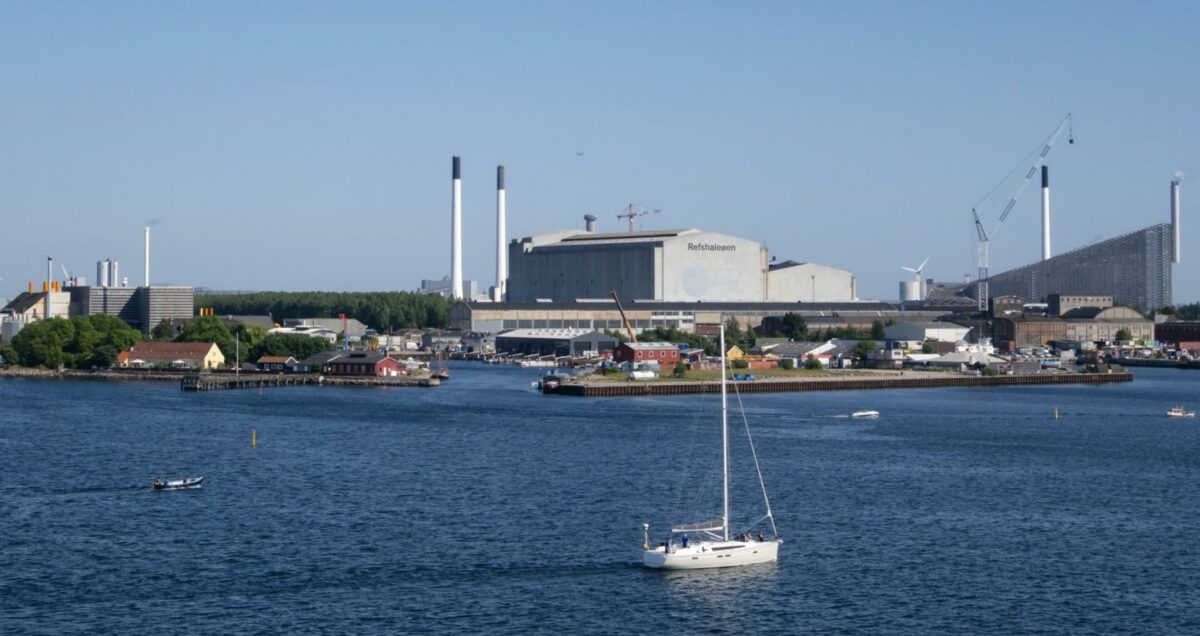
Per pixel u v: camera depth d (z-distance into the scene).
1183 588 140.00
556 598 134.62
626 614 130.00
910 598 135.62
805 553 152.88
